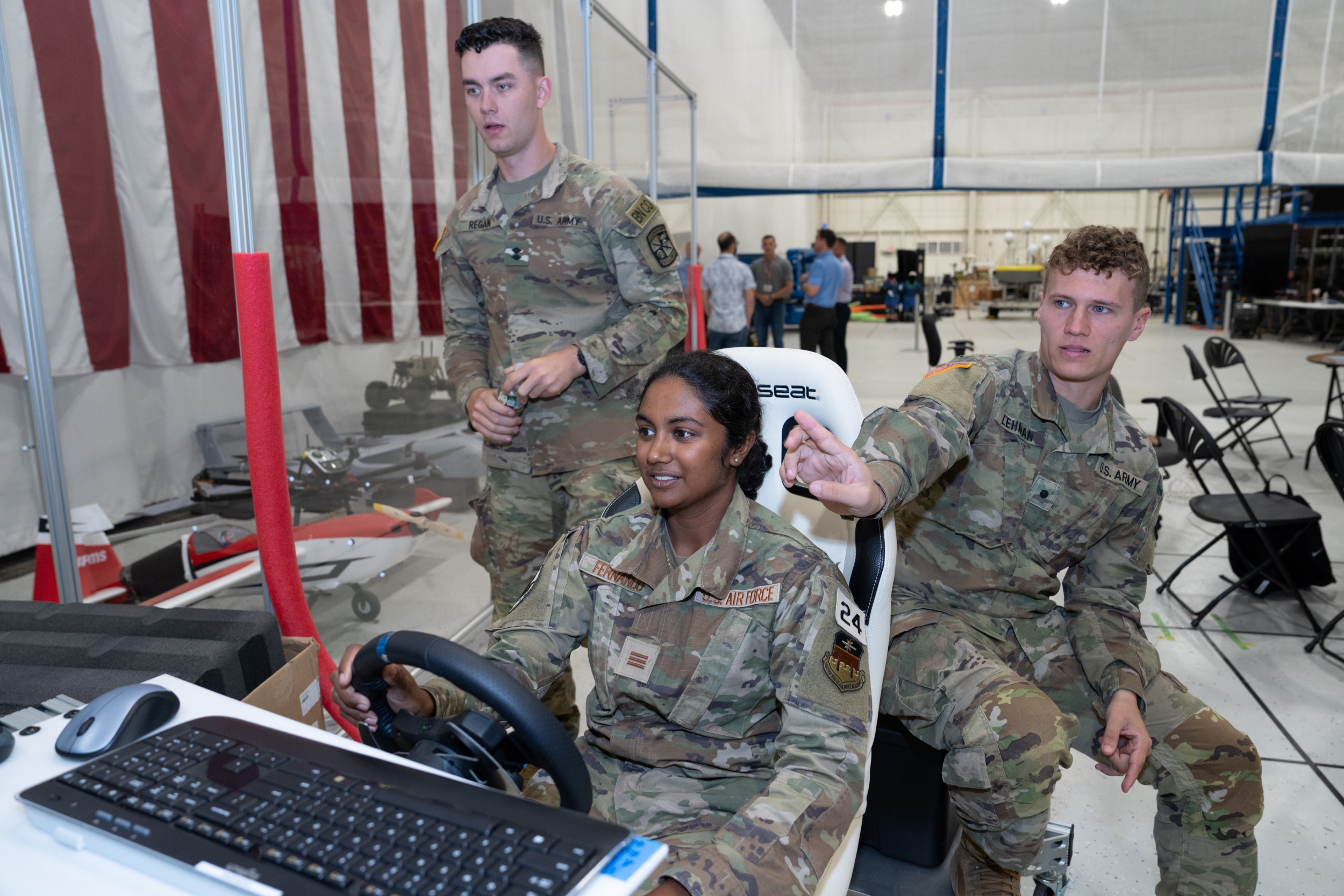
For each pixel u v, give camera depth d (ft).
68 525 7.61
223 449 12.01
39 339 7.31
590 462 6.67
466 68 6.11
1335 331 42.68
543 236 6.50
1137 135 25.18
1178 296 54.60
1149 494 5.38
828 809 3.27
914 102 25.75
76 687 3.94
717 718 3.91
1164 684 5.24
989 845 4.86
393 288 10.66
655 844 2.36
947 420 4.56
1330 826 6.90
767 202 48.78
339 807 2.43
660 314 6.57
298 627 5.90
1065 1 24.61
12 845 2.47
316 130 9.55
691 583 3.82
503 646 4.01
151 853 2.33
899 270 64.18
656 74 17.87
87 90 10.33
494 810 2.43
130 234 10.96
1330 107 24.04
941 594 5.54
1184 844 5.19
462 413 12.00
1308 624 10.69
